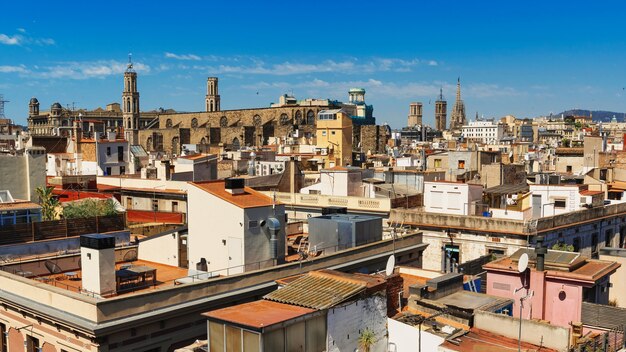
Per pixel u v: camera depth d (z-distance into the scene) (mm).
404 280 34125
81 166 91062
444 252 49625
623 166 77812
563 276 26750
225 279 29078
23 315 28266
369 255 37781
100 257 28859
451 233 49250
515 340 22812
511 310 27219
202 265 35281
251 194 36344
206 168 79875
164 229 54281
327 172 62000
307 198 58938
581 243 50844
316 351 21250
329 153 119188
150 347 26281
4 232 34969
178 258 37438
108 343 24844
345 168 63562
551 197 53312
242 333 19719
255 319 20016
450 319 24969
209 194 34938
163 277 34375
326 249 37969
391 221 51375
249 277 30188
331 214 42125
